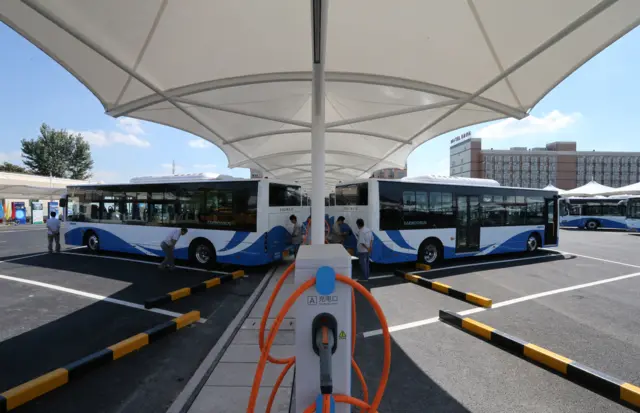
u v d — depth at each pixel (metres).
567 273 9.75
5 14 4.55
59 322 5.59
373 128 10.06
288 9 4.96
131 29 5.09
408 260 10.02
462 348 4.74
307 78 6.90
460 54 5.79
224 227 9.84
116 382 3.75
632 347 4.83
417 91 7.17
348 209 10.59
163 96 7.01
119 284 8.12
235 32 5.47
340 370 2.10
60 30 4.91
